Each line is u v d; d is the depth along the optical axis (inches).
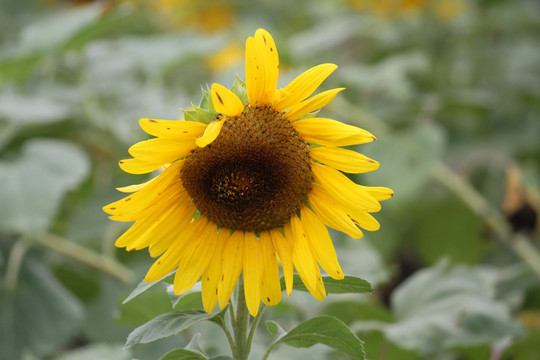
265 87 30.8
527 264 48.0
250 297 30.7
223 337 39.4
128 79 53.5
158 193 30.8
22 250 44.8
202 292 30.8
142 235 31.0
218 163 31.0
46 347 43.6
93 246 48.7
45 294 44.6
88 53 54.9
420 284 42.2
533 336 40.9
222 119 30.1
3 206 44.2
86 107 51.1
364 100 59.0
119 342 45.1
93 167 54.9
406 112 60.4
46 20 53.8
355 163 30.9
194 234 31.3
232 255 31.2
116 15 49.9
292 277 30.5
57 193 44.9
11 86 53.1
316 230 31.2
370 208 30.6
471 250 54.8
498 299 45.0
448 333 39.5
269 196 31.2
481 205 51.0
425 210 54.6
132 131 50.2
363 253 43.4
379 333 40.7
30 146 46.7
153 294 34.8
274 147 31.0
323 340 31.0
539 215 49.5
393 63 59.9
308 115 31.3
